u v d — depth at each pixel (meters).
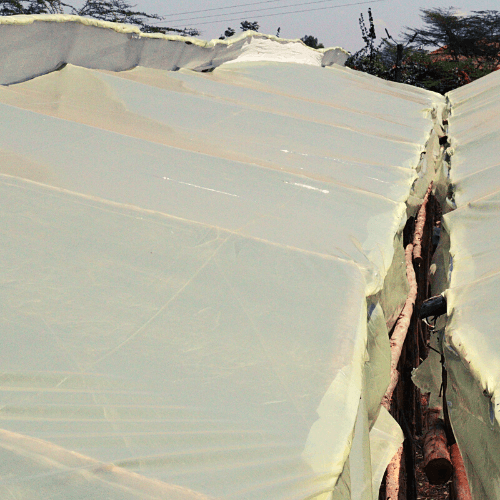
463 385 2.64
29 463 1.43
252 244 2.73
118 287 2.26
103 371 1.80
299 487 1.52
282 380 1.91
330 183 3.84
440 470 4.46
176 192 3.25
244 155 4.28
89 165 3.33
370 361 2.76
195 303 2.25
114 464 1.46
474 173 5.57
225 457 1.56
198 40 6.84
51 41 4.84
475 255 3.70
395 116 7.19
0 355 1.79
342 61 11.81
